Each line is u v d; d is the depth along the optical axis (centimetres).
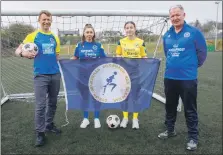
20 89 573
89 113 444
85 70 331
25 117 422
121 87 339
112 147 314
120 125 378
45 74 311
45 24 309
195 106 309
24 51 293
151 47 504
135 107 343
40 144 313
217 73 953
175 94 325
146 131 364
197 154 298
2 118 416
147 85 340
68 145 318
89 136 345
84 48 358
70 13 446
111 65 334
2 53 497
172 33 309
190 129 312
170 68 311
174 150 308
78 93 335
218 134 356
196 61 301
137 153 299
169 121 340
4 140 330
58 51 334
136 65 335
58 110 462
